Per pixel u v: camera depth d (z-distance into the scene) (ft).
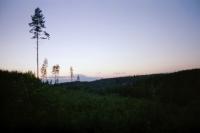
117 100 100.89
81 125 52.24
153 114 68.74
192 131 51.70
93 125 53.01
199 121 57.21
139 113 71.41
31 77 101.76
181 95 114.01
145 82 160.25
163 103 99.35
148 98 121.80
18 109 63.05
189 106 88.53
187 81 133.18
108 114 69.72
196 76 135.44
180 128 53.42
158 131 52.39
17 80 89.40
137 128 53.16
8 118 52.29
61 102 78.79
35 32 158.51
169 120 62.03
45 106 71.00
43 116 59.26
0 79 83.15
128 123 56.70
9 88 76.64
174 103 104.42
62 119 57.06
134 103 95.30
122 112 75.05
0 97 68.03
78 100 86.63
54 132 47.19
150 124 57.67
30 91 82.43
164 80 149.69
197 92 112.47
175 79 143.74
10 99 68.95
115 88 161.17
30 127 47.60
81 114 67.36
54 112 65.31
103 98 102.01
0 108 60.39
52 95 85.92
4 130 44.80
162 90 131.64
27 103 70.13
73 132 48.21
